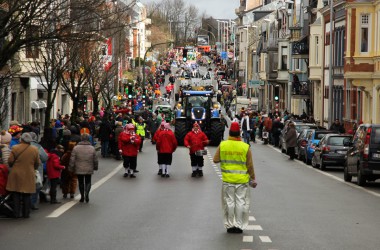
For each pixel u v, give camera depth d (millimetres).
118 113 51875
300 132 45812
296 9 89312
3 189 18922
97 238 15805
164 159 31344
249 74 141500
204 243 15219
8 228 17203
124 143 31016
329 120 53344
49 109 38031
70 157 22516
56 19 22562
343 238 16000
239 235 16266
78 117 43688
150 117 63469
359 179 28516
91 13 23906
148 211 20250
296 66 83750
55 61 42250
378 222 18547
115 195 24344
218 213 19828
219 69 183500
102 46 59312
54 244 15078
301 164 40406
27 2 22562
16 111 49062
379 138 27984
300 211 20531
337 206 21859
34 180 18938
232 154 16703
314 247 14859
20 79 50062
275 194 24984
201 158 31484
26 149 18828
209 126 54094
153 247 14750
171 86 126625
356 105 56031
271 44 100125
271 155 47281
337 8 61219
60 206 21297
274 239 15766
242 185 16672
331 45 53344
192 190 26000
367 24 51250
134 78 119562
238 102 95938
